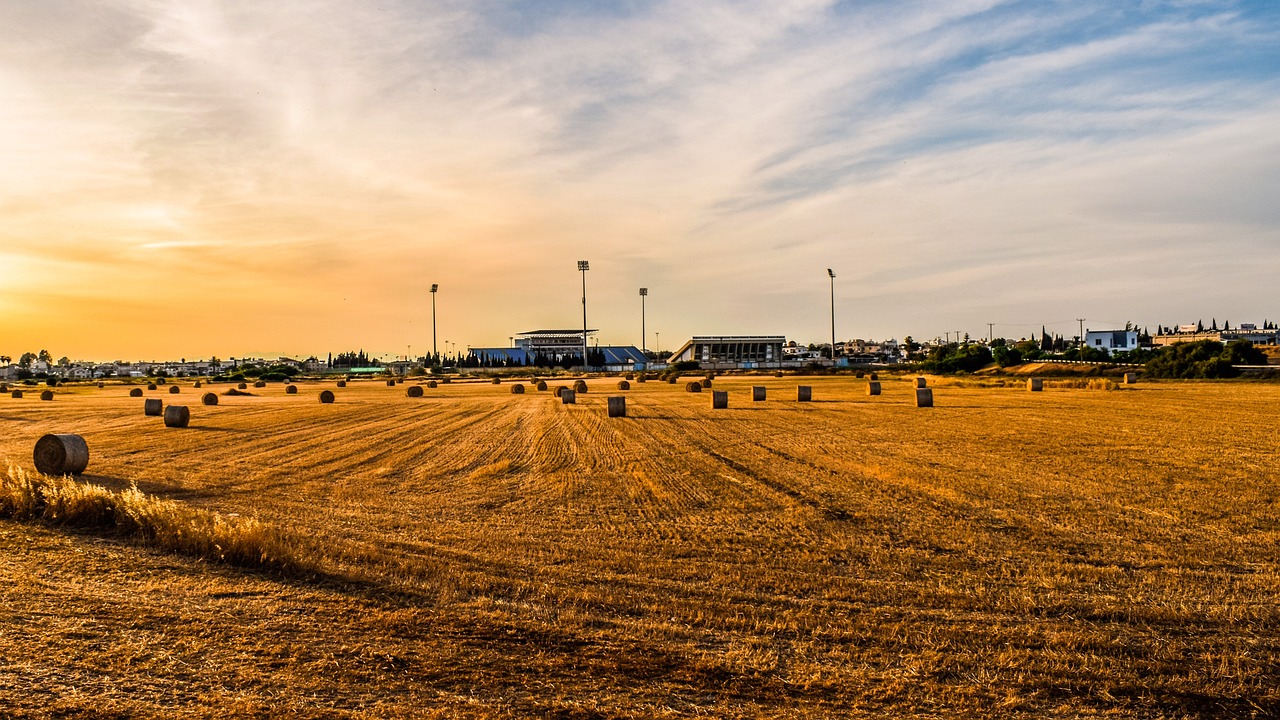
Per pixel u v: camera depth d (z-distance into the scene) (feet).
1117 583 35.47
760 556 40.50
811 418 122.21
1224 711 23.93
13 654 26.78
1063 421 108.78
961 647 28.35
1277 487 57.31
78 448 72.84
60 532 45.01
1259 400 144.36
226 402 190.80
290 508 54.49
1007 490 57.21
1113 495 54.95
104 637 28.50
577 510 52.85
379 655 27.22
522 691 24.79
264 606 32.04
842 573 37.37
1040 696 24.77
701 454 80.89
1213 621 30.76
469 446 91.50
